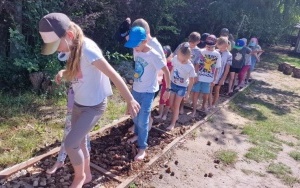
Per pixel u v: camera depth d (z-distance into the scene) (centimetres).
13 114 515
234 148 539
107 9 837
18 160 397
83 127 302
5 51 667
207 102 713
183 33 1309
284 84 1119
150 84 420
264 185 442
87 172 362
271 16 1377
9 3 607
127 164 417
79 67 289
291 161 528
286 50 1984
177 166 448
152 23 1068
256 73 1241
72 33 276
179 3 1148
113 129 511
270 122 700
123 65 874
